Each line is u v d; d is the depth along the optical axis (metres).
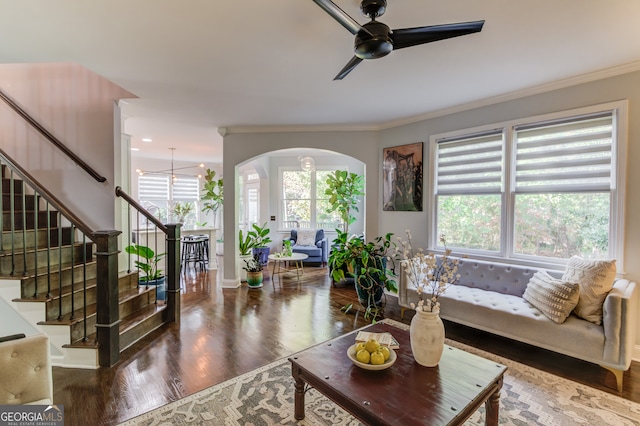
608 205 2.89
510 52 2.53
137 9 1.96
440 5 1.92
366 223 4.92
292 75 3.00
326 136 4.94
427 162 4.27
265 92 3.45
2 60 2.68
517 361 2.71
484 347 2.98
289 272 6.32
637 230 2.72
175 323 3.49
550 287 2.63
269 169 7.99
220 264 7.31
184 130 5.24
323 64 2.76
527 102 3.36
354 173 7.22
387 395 1.52
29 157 3.68
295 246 7.02
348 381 1.64
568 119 3.09
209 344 2.98
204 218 9.29
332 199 6.81
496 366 1.80
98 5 1.92
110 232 2.54
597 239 2.96
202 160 8.80
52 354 2.57
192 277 5.84
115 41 2.36
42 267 2.97
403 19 2.08
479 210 3.80
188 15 2.03
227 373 2.47
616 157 2.80
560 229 3.18
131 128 5.10
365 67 2.81
